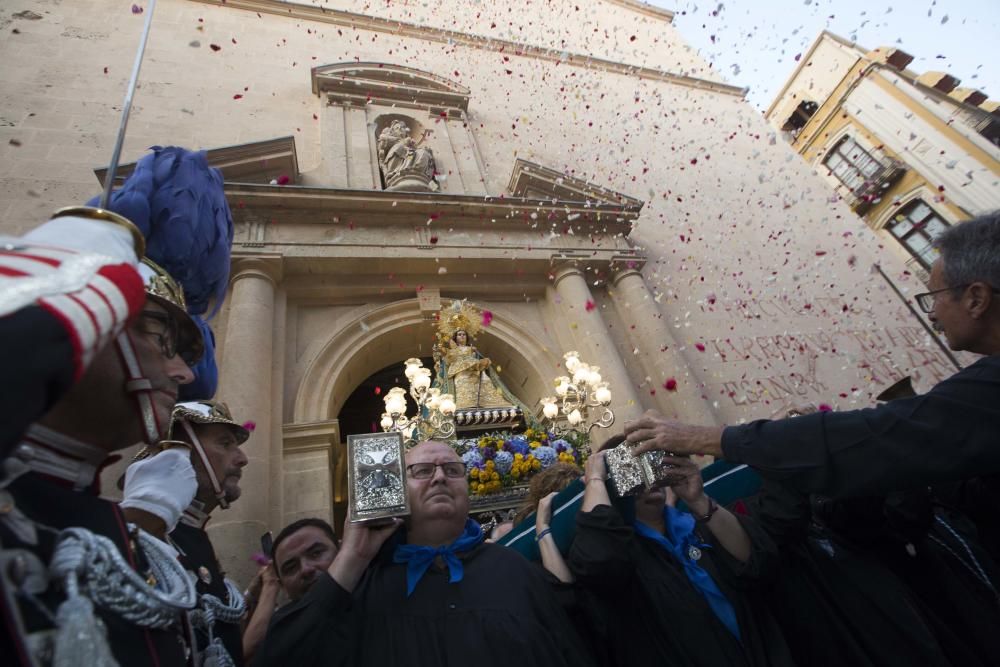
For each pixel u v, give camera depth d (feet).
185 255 8.80
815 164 61.16
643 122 37.78
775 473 5.50
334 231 21.17
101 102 23.41
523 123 33.86
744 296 27.89
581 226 25.88
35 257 2.17
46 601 2.46
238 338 16.75
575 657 5.34
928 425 4.79
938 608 7.32
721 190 34.42
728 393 23.39
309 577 7.28
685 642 6.09
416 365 16.14
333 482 17.72
